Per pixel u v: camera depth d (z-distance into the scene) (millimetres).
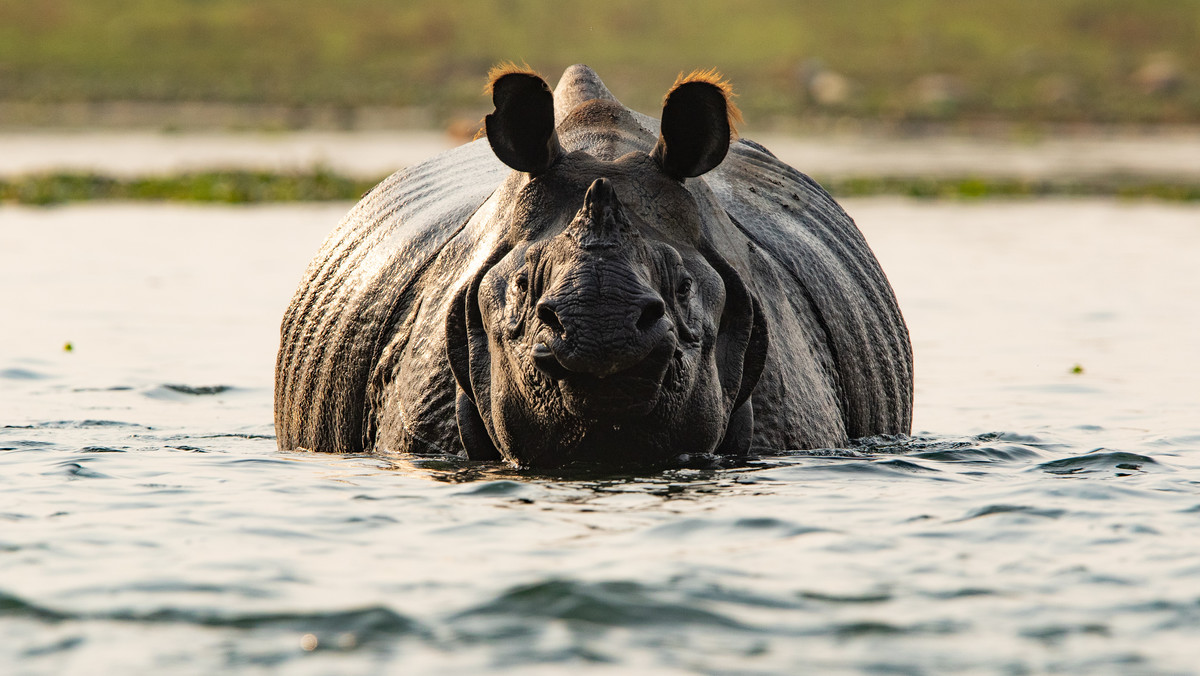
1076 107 172500
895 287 42000
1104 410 23969
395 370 17797
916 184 78000
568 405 14234
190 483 16375
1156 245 53125
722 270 15695
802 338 17984
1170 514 15055
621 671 10586
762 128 146250
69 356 29922
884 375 19844
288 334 20594
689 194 15633
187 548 13633
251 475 16781
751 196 19359
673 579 12570
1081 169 94438
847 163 99375
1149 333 33562
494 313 15078
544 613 11734
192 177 76438
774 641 11203
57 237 53344
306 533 14102
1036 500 15508
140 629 11445
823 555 13375
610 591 12219
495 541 13680
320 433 19234
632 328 13398
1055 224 61219
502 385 15055
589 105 17312
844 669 10648
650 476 15117
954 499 15555
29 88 180875
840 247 20219
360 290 19031
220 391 26531
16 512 15023
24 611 11852
